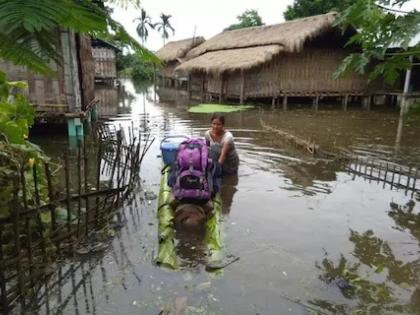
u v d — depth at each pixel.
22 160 3.85
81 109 9.91
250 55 19.05
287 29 20.59
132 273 3.75
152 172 7.00
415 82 22.86
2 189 3.53
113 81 35.69
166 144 6.77
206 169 5.05
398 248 4.37
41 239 3.51
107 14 1.68
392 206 5.59
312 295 3.47
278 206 5.51
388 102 22.69
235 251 4.20
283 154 8.57
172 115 15.38
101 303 3.31
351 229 4.82
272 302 3.36
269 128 11.85
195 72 23.67
